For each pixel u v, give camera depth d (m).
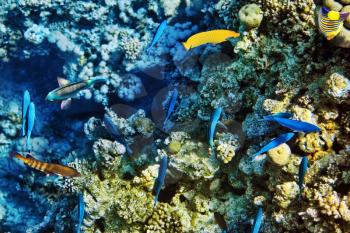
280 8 1.59
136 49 2.24
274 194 1.51
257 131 1.61
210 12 2.13
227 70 1.79
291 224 1.46
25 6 2.30
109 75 2.35
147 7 2.29
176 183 1.86
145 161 1.96
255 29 1.69
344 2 1.40
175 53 2.16
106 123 2.05
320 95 1.48
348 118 1.42
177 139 1.83
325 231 1.34
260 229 1.58
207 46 2.04
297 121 1.20
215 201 1.79
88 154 2.48
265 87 1.74
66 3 2.30
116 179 1.99
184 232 1.76
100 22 2.33
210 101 1.83
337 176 1.38
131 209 1.83
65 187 2.07
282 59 1.66
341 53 1.48
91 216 1.96
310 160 1.47
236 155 1.74
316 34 1.52
